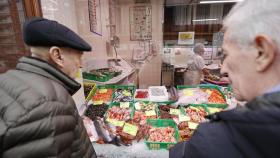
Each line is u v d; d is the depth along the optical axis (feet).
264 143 1.11
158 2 15.49
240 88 1.53
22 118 2.21
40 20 2.94
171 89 8.37
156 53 16.66
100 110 6.76
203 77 13.87
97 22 11.07
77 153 3.04
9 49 5.32
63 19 6.66
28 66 2.82
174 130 5.59
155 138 5.25
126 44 16.10
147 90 8.66
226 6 20.97
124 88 8.72
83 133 3.38
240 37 1.39
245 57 1.42
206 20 21.62
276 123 1.07
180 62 19.52
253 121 1.15
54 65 3.01
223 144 1.31
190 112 6.53
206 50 19.13
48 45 2.88
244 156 1.20
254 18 1.32
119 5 15.34
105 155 5.04
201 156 1.40
